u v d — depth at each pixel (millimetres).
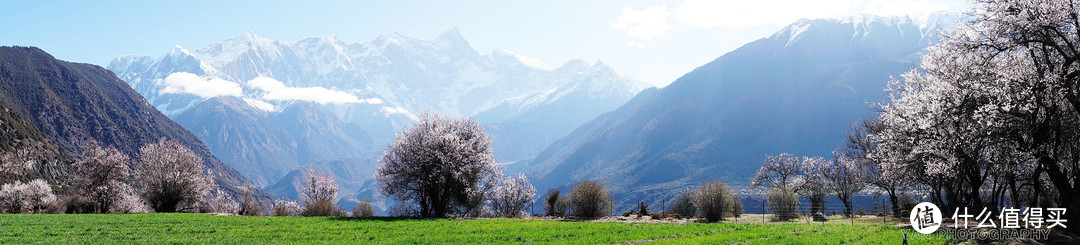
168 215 60312
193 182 82062
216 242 33562
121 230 40938
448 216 64062
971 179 39938
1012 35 28672
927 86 35312
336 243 32844
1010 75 29812
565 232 39094
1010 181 37594
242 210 82500
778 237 34969
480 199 68750
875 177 58938
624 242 33906
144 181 80438
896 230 35531
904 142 35656
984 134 29250
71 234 38281
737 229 41406
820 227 42000
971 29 30266
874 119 59625
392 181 63938
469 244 32719
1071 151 31859
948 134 31234
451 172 61562
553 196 76750
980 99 30375
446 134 63000
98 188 82875
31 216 57000
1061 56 29438
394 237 36406
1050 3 26516
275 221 50000
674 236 36906
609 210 65125
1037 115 29625
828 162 74625
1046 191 42844
